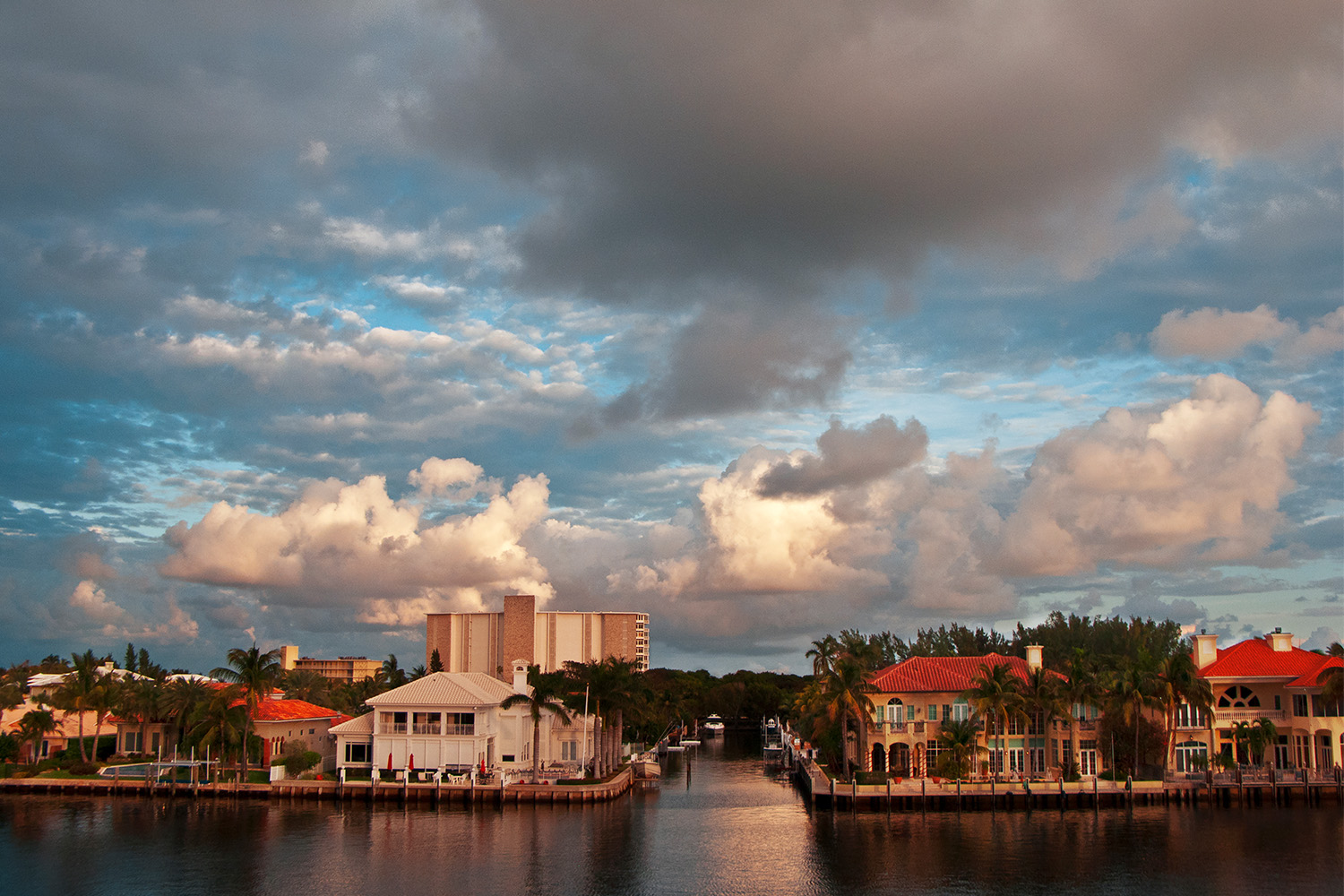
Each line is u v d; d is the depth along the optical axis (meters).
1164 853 80.62
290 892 69.44
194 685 124.50
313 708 131.12
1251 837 86.44
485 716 111.19
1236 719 111.94
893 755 112.06
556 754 124.56
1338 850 81.19
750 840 86.81
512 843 85.12
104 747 130.50
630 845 84.50
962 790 101.12
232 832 89.56
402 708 109.56
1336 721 106.81
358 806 103.25
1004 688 105.06
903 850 82.31
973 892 69.69
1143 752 110.38
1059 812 99.25
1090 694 108.25
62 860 78.88
